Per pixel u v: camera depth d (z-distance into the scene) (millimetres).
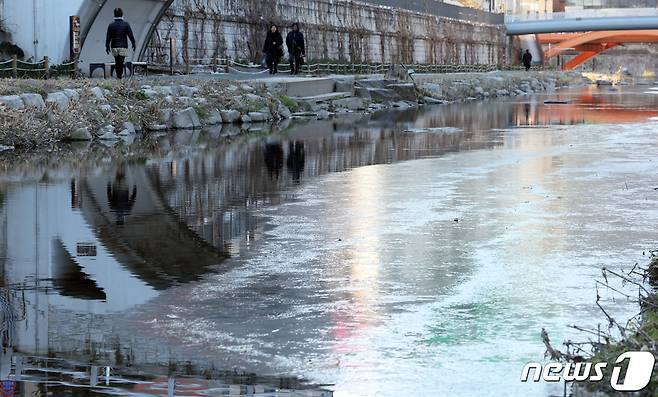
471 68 81312
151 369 6602
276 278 9164
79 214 12617
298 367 6660
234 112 30047
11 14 31969
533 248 10414
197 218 12375
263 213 12758
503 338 7230
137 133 25562
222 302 8320
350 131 27172
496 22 95875
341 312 8000
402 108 42000
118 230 11539
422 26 75312
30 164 18156
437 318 7785
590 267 9500
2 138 20953
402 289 8727
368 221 12125
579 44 115375
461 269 9484
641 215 12391
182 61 41375
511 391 6145
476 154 20344
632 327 6945
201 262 9875
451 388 6227
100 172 17031
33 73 29609
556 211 12758
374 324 7648
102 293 8617
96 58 33531
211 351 7004
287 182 15828
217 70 42000
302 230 11539
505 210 12859
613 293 8477
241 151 20938
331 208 13133
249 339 7285
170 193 14539
